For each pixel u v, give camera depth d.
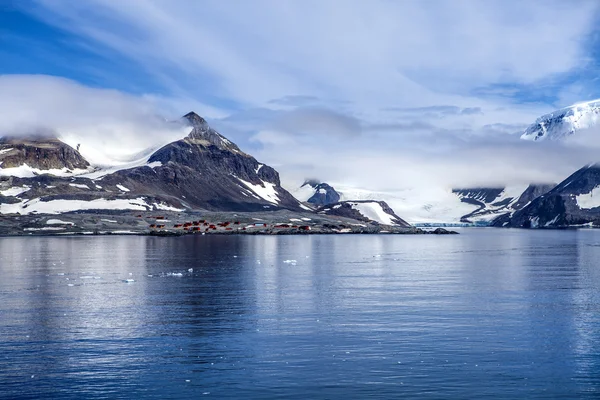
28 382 47.47
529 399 44.38
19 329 63.28
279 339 59.19
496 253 183.38
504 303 78.00
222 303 78.25
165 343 57.84
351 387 46.53
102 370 50.25
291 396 44.88
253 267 126.69
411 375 48.97
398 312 71.75
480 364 51.53
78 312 72.12
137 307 75.56
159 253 169.50
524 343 57.72
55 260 143.75
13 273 113.31
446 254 177.62
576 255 173.00
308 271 118.69
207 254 166.00
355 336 60.22
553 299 81.44
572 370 50.12
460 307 75.06
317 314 70.69
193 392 45.66
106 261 140.88
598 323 65.81
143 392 45.62
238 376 48.84
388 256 165.88
